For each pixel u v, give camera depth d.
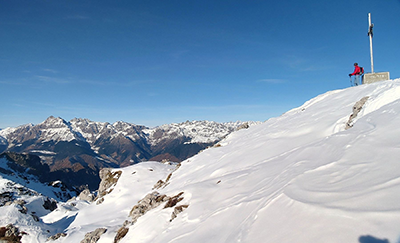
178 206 12.07
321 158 8.26
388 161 5.61
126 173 37.59
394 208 4.02
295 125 19.09
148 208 15.03
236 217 7.71
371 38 20.12
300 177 7.12
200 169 22.06
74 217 29.22
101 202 32.53
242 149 19.69
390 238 3.52
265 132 22.38
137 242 11.39
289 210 5.62
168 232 10.26
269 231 5.33
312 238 4.29
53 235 22.36
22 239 21.12
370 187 4.93
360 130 8.53
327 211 4.76
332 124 14.71
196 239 7.81
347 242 3.81
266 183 9.14
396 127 7.05
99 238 16.12
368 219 4.06
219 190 11.80
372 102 12.03
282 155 12.51
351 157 6.86
